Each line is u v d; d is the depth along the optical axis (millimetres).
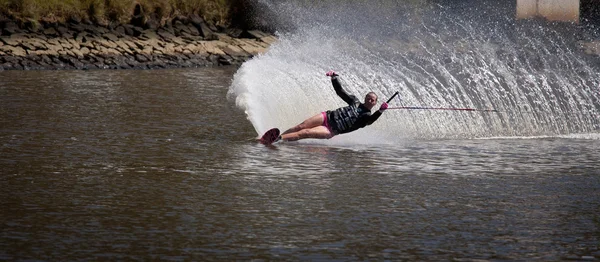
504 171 21141
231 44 63500
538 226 16031
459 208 17312
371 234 15383
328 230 15609
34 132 26094
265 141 24719
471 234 15453
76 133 26078
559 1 76000
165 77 47438
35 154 22453
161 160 21922
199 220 16172
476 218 16547
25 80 43031
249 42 64688
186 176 19984
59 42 56219
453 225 16031
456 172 20953
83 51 55438
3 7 57031
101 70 51125
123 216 16391
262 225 15883
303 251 14383
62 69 50719
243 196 18078
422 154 23438
